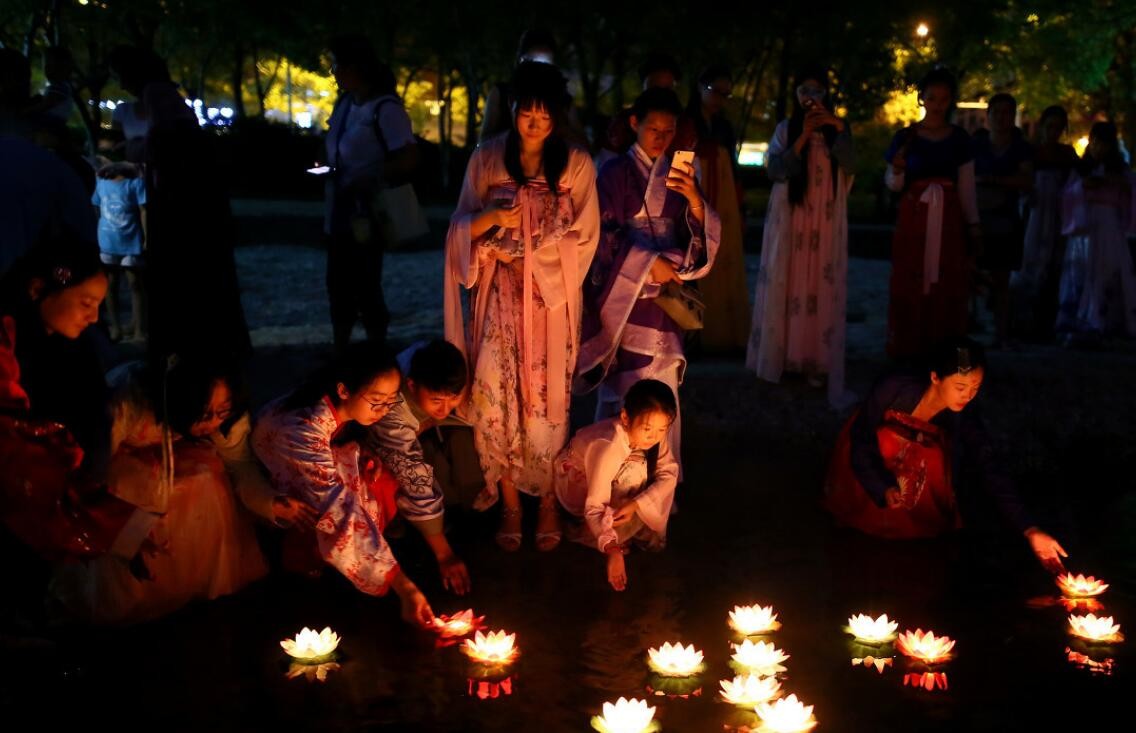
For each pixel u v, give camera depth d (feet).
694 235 17.11
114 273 28.84
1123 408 23.68
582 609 14.57
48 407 13.93
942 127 24.58
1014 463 20.59
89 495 13.44
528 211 15.96
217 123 103.55
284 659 13.00
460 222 15.99
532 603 14.78
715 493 19.15
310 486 14.28
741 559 16.34
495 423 16.47
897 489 16.80
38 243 14.08
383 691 12.26
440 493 15.83
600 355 17.15
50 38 65.67
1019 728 11.67
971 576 15.85
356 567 13.99
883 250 61.46
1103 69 89.15
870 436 17.26
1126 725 11.79
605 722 11.22
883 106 100.48
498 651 12.92
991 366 26.50
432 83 139.33
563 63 86.79
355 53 24.06
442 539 15.48
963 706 12.09
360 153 23.98
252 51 108.27
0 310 13.67
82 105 63.52
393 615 14.29
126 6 72.74
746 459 20.90
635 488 16.28
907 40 91.04
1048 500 19.02
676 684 12.47
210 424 13.89
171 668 12.73
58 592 13.78
